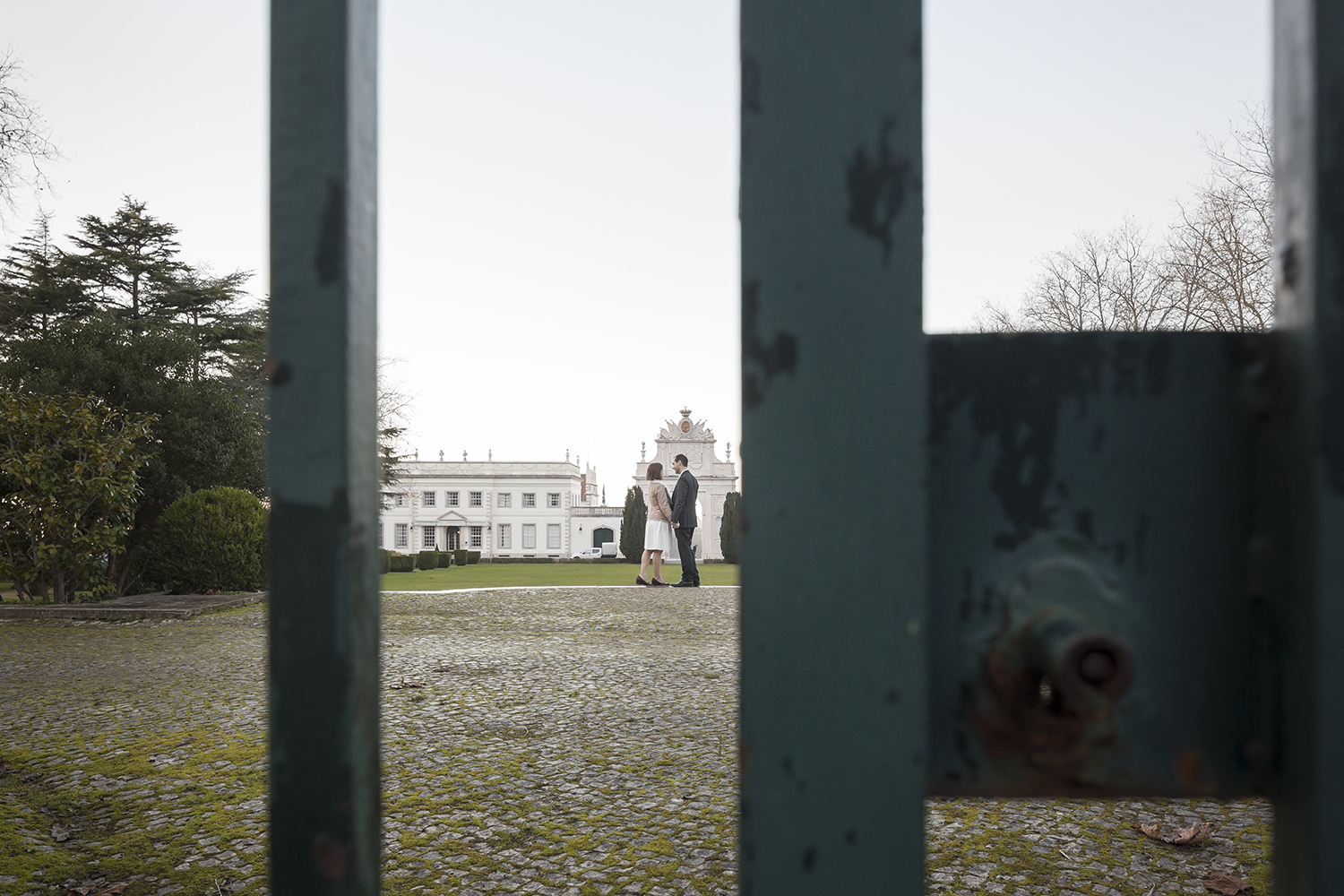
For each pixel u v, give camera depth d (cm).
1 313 2328
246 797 288
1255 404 46
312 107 43
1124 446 46
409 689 486
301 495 43
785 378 43
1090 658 40
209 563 1037
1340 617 40
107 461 956
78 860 233
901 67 43
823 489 42
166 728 386
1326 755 40
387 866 232
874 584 42
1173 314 2034
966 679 46
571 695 468
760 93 43
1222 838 248
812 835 41
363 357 45
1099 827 259
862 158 43
